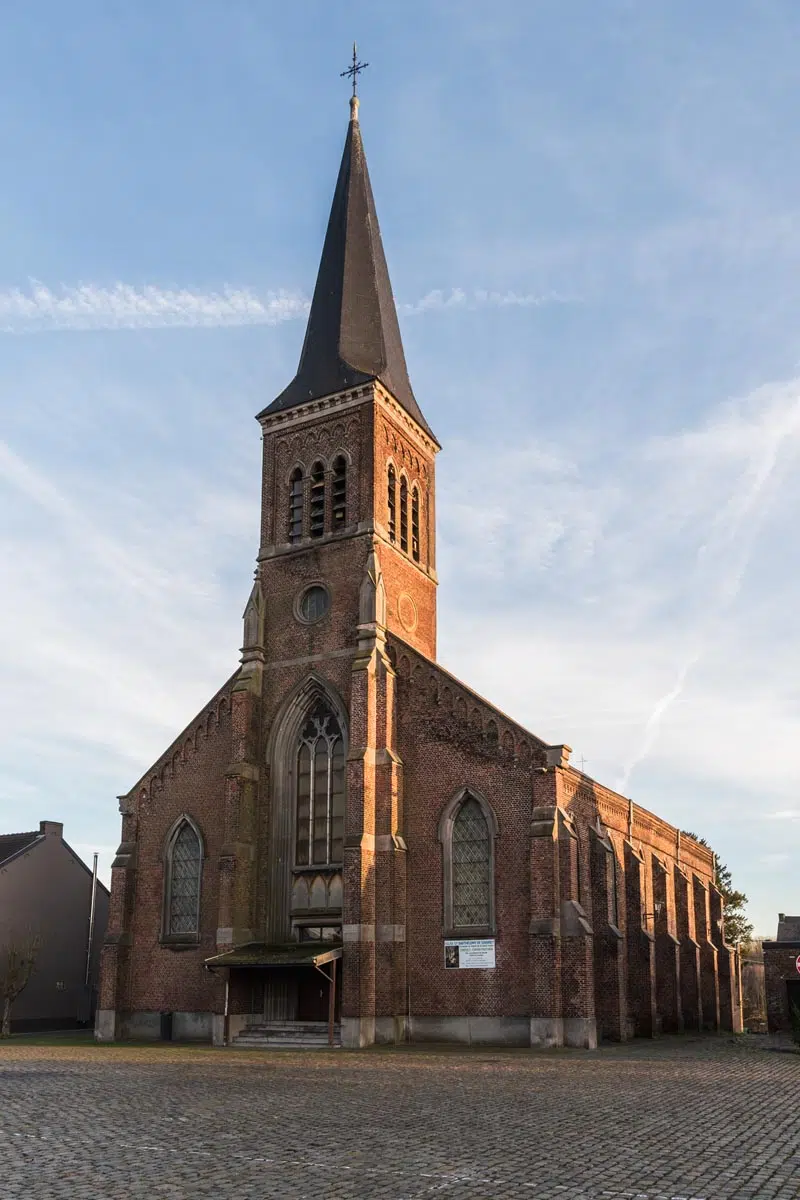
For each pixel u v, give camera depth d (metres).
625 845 50.56
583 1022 38.31
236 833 45.78
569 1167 14.38
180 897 48.72
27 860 61.38
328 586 49.38
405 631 50.59
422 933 42.31
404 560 51.69
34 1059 34.78
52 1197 12.56
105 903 65.62
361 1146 16.02
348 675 47.22
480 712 43.47
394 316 58.34
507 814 41.91
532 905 39.84
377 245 58.91
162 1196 12.56
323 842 45.97
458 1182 13.35
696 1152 15.66
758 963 94.56
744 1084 25.62
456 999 41.00
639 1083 25.66
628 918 49.59
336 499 51.16
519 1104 21.27
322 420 52.50
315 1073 28.61
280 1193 12.71
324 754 47.19
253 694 48.69
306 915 45.25
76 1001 62.53
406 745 44.78
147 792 50.88
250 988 44.22
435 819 43.34
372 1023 40.47
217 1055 36.34
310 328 56.31
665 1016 53.16
